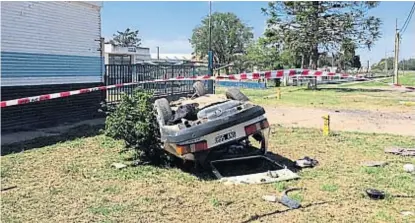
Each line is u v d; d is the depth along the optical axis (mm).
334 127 12914
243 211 5285
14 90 11438
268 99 24391
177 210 5309
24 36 11727
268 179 6621
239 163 7461
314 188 6230
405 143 9945
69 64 13539
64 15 13250
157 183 6473
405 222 4949
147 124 7469
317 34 36000
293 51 38469
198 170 7090
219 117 6719
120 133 7625
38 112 12352
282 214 5188
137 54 44562
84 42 14219
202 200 5691
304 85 41531
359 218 5070
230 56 70562
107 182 6488
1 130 11086
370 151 8945
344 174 7023
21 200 5633
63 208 5348
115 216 5090
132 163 7645
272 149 9078
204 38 71875
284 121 14195
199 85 9633
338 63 56531
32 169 7215
